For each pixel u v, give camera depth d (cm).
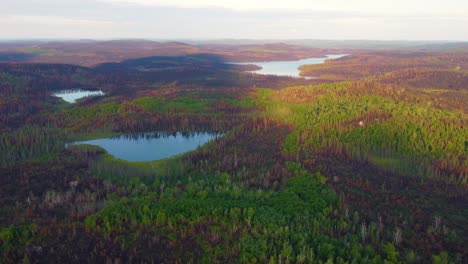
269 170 15575
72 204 13012
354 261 8588
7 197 13700
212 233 10050
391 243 9994
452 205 13500
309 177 14350
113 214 11119
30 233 10331
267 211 11175
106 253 9438
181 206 11438
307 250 9031
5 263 8962
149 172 16838
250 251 9244
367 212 11750
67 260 9206
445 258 9231
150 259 9225
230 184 13812
